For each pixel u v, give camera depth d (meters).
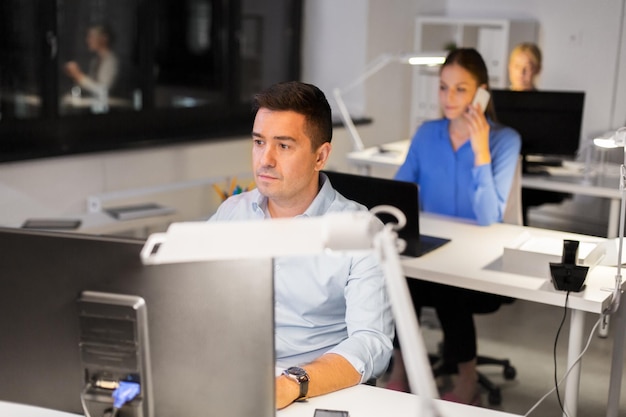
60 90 4.18
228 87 5.09
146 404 1.34
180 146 4.61
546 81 5.89
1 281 1.36
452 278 2.58
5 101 3.95
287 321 1.98
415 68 5.88
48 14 4.03
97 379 1.37
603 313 2.34
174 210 4.01
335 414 1.59
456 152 3.32
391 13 5.67
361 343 1.81
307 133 1.86
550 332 3.93
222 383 1.33
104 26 4.34
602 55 5.61
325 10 5.51
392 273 1.02
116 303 1.31
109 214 3.86
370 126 5.68
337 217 1.05
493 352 3.66
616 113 5.61
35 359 1.39
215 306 1.30
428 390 1.02
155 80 4.66
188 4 4.76
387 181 2.67
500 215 3.29
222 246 1.02
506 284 2.47
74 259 1.33
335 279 1.93
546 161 4.64
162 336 1.32
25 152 3.84
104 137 4.39
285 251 1.02
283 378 1.67
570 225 5.84
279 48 5.44
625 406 3.14
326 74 5.60
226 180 4.55
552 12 5.79
